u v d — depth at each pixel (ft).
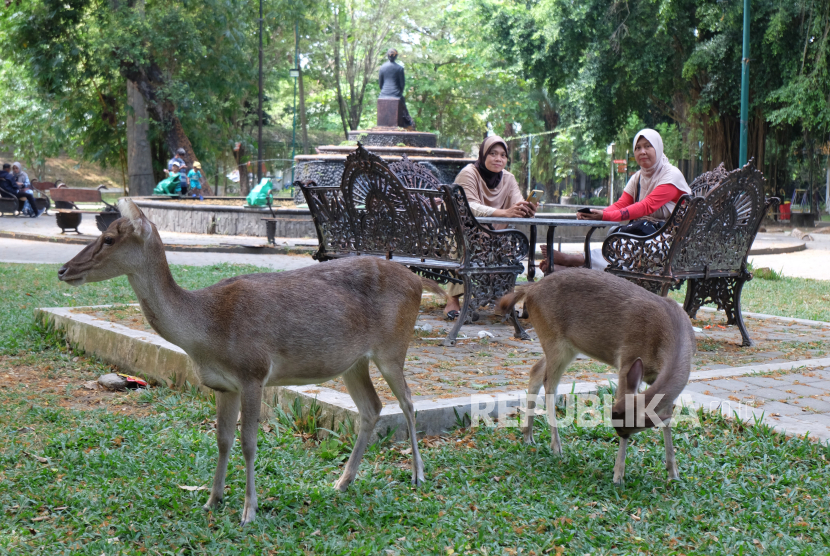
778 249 65.41
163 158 109.40
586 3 86.69
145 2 99.30
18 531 12.05
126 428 17.08
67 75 94.38
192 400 19.54
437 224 24.77
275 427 16.99
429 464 14.88
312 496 13.38
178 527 12.23
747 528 12.34
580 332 15.03
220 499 13.10
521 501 13.30
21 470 14.64
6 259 49.03
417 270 26.32
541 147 156.56
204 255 53.62
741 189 24.77
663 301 14.52
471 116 155.63
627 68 86.28
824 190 152.46
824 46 78.38
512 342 24.49
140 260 11.89
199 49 96.07
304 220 68.49
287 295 12.78
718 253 25.17
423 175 33.53
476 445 15.96
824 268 53.98
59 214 64.18
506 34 99.76
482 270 24.14
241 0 104.32
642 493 13.64
